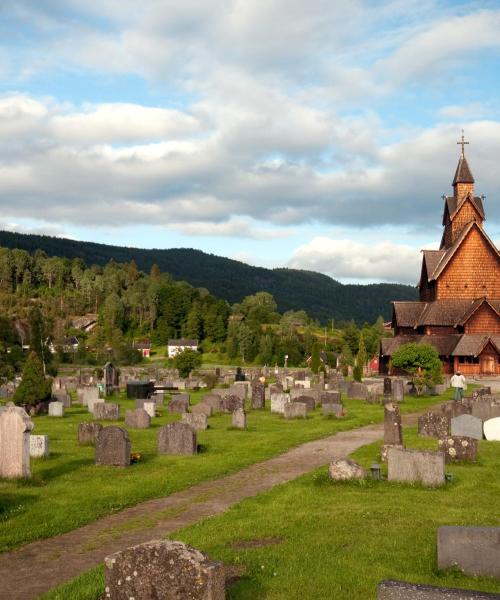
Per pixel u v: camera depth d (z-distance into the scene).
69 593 11.77
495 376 82.44
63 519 17.09
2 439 21.31
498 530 12.16
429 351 57.28
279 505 17.89
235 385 58.47
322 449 28.77
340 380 71.50
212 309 195.75
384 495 18.77
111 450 24.12
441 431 31.77
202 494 20.27
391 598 9.51
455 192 98.69
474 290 92.12
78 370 108.25
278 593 11.59
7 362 86.94
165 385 67.81
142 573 9.91
